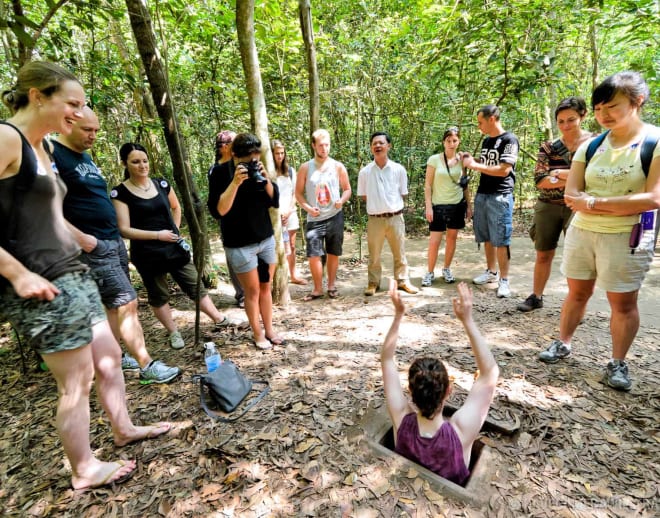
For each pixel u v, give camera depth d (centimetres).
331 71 720
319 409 222
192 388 251
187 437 206
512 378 247
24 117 149
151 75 328
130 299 255
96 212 240
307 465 183
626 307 227
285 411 222
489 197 396
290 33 570
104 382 192
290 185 474
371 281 435
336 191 410
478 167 385
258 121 356
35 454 208
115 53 615
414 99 749
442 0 534
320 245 417
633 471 178
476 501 163
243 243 268
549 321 333
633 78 200
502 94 526
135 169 286
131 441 204
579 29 557
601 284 230
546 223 331
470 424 177
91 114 235
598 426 205
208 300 340
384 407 222
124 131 645
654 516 157
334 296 433
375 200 410
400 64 716
